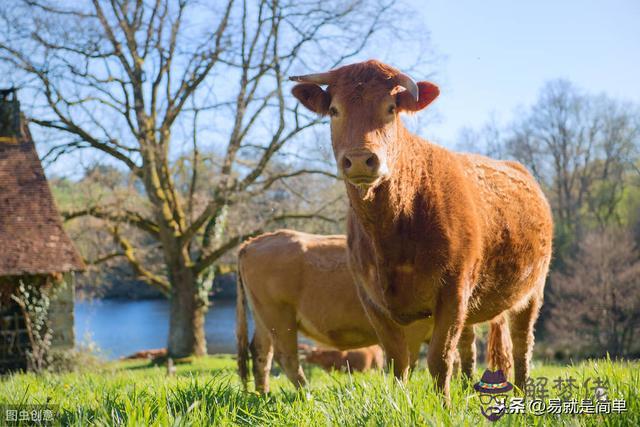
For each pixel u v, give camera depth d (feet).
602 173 164.86
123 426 12.73
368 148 14.34
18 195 73.92
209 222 88.69
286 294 28.50
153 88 86.53
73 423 14.34
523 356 21.86
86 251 93.50
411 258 16.26
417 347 26.50
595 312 113.80
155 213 86.33
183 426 12.55
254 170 82.89
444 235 16.21
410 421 11.97
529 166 165.58
